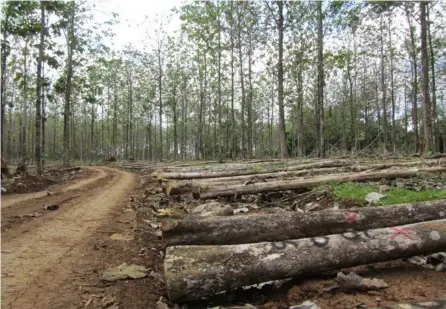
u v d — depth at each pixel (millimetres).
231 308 2623
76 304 2764
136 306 2783
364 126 35594
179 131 53125
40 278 3256
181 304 2811
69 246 4270
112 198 8547
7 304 2732
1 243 4367
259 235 3436
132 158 40719
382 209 3660
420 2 13867
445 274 3113
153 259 3902
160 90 33094
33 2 15547
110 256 3922
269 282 3129
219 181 8188
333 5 16078
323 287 2846
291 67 23359
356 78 32344
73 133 43688
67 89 21234
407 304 2430
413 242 3168
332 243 3082
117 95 41812
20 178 11852
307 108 36562
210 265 2812
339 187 6461
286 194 7266
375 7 16203
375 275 3123
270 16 18141
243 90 23453
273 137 52750
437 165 8008
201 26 21891
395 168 7738
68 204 7473
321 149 16750
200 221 3459
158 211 6855
